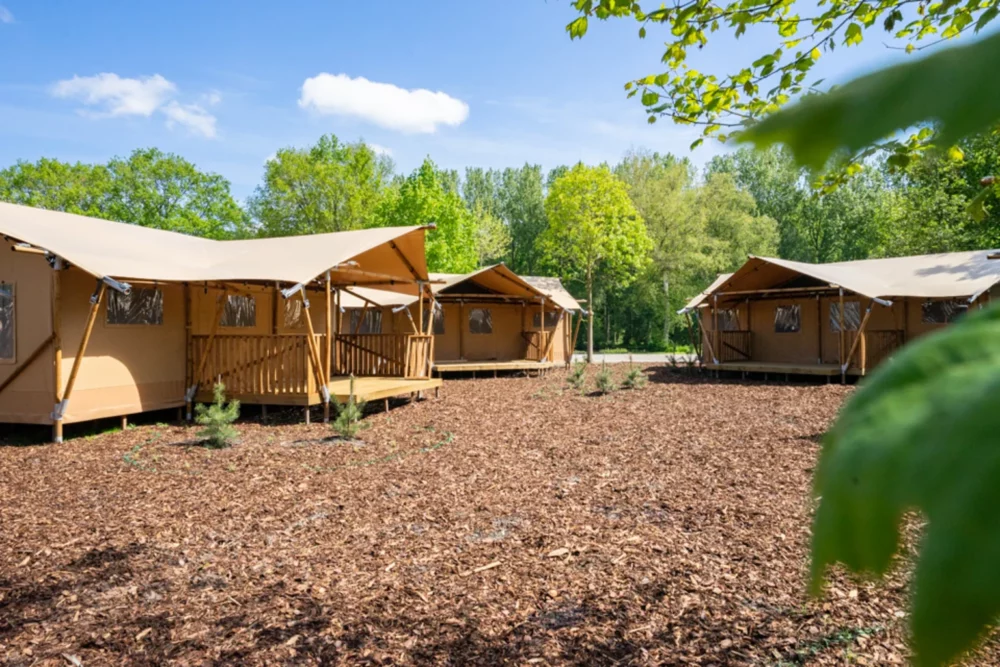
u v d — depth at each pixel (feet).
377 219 117.39
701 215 122.62
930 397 0.73
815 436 30.68
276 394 36.42
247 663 11.42
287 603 13.61
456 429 33.83
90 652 11.82
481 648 11.77
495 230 139.74
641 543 16.65
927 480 0.65
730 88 12.41
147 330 36.06
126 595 14.08
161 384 36.70
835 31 11.17
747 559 15.38
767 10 10.96
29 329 31.65
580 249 91.45
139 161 141.79
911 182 83.51
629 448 28.68
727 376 66.23
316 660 11.48
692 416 37.83
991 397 0.67
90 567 15.62
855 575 0.74
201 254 42.16
